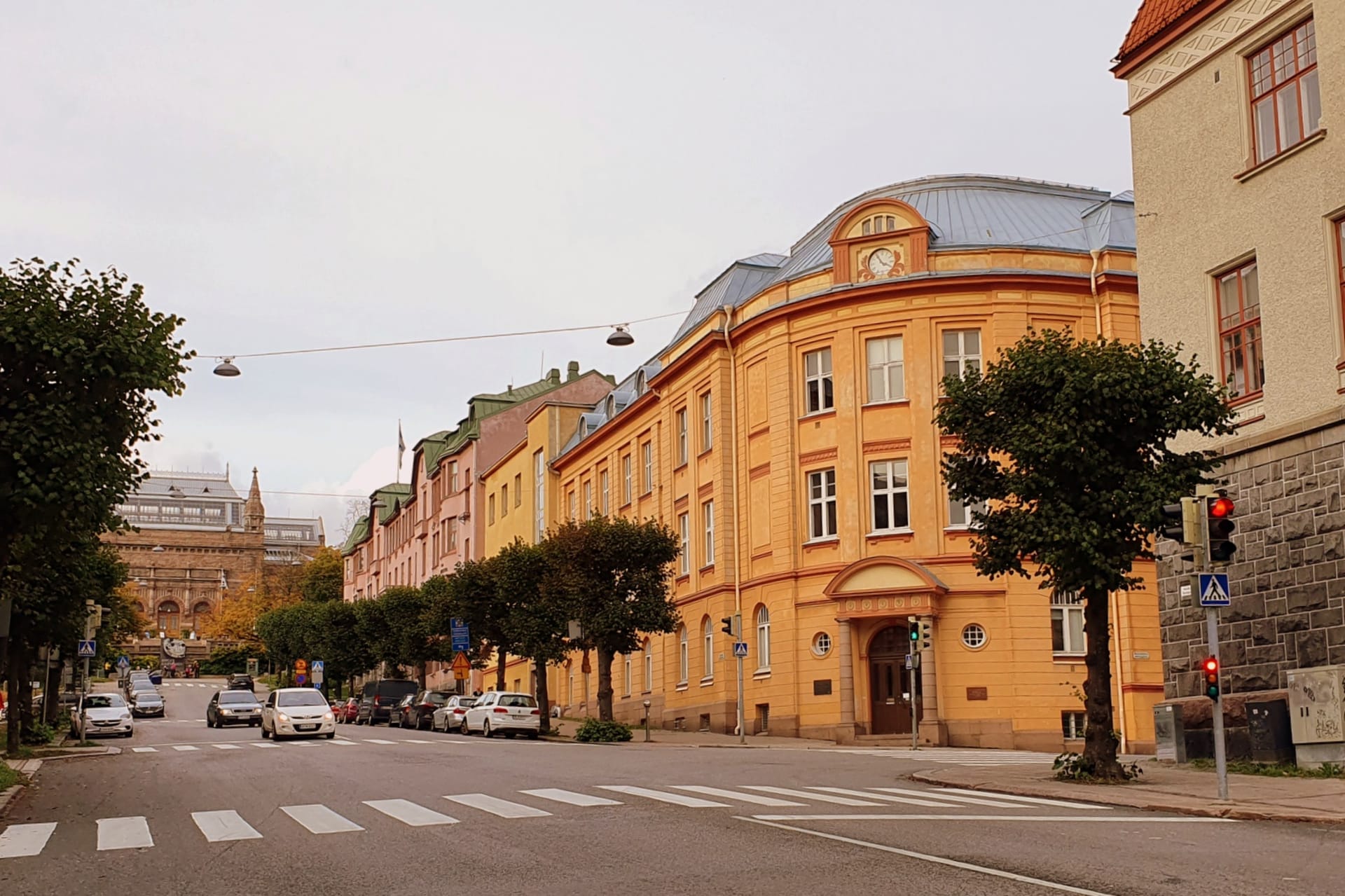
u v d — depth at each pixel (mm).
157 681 125375
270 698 43156
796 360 41656
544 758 26203
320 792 18609
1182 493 19672
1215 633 16844
